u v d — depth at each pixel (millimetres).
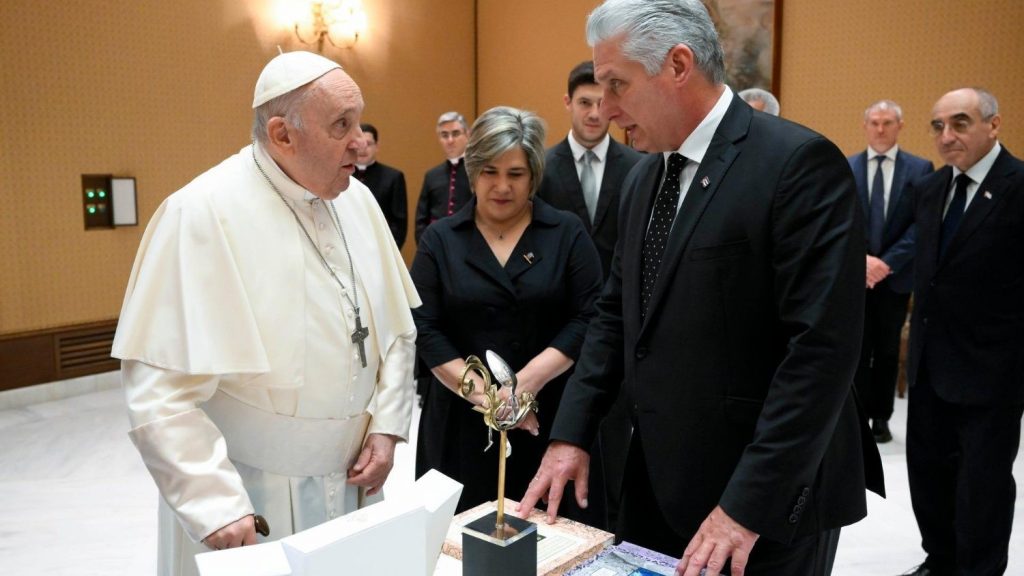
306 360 1645
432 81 8148
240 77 6496
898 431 4879
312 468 1688
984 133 2744
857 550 3381
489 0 8375
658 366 1580
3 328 5328
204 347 1511
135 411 1471
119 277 5895
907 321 5531
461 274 2289
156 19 5902
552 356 2238
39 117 5355
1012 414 2748
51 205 5480
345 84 1566
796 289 1405
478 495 2297
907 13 5867
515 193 2252
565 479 1701
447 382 2232
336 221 1797
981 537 2779
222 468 1485
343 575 1060
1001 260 2723
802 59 6383
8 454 4520
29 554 3324
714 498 1551
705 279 1495
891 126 4680
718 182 1487
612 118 1555
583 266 2350
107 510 3773
